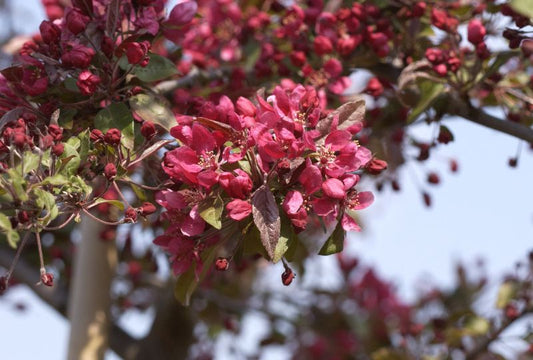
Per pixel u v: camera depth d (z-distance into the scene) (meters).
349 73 4.70
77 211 3.09
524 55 4.21
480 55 4.11
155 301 6.49
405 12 4.71
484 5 4.65
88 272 5.39
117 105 3.48
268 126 3.15
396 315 7.12
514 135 4.20
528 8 3.23
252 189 3.12
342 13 4.53
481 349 5.58
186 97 4.30
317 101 3.25
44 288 5.94
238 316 6.74
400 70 4.70
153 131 3.31
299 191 3.15
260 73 4.80
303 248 5.95
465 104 4.23
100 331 5.35
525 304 5.41
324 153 3.16
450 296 6.88
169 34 3.91
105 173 3.17
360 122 3.30
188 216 3.18
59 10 4.95
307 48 4.61
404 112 4.91
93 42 3.61
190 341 6.27
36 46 3.63
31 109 3.44
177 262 3.30
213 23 5.34
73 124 3.59
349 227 3.19
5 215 2.97
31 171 2.94
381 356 6.05
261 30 5.26
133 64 3.49
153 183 4.03
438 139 4.41
